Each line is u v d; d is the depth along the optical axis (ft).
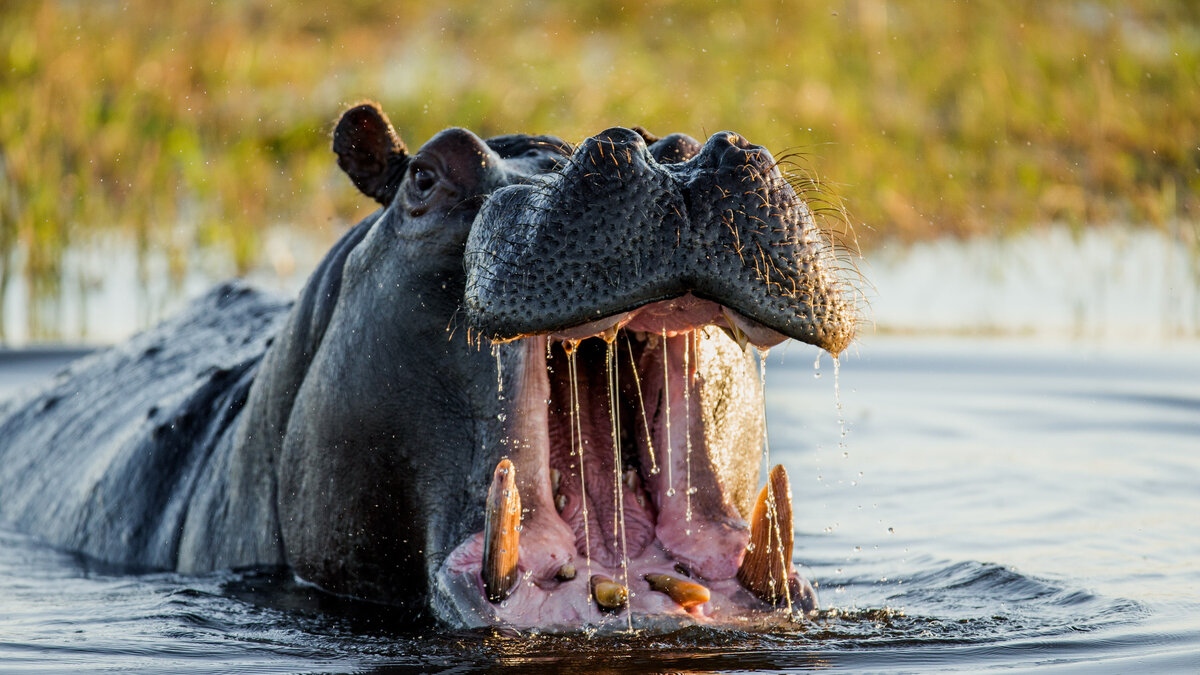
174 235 166.09
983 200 177.27
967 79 199.52
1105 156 180.14
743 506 53.83
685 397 50.98
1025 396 110.73
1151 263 155.63
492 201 46.91
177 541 69.05
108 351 96.63
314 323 58.65
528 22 224.53
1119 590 59.82
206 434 72.38
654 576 49.85
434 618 51.24
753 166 44.98
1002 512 77.05
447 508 52.06
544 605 48.11
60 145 171.63
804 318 44.34
